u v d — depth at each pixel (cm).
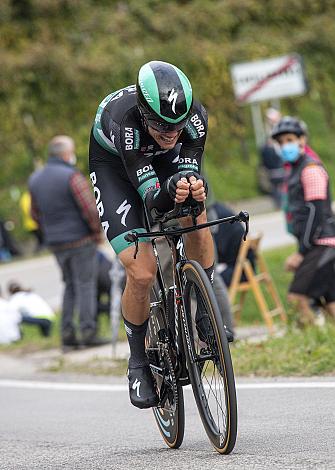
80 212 2381
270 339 1961
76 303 2423
